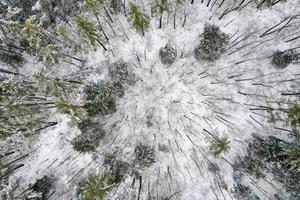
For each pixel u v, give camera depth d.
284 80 15.53
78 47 15.74
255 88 15.67
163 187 15.53
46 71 15.48
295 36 15.61
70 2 15.18
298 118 13.79
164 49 15.34
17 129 14.45
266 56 15.73
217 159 15.53
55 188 15.62
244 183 15.18
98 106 14.76
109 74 15.63
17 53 15.57
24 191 14.45
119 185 15.00
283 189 14.71
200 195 15.49
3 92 14.05
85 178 14.98
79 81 15.25
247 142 15.37
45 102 15.33
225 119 15.62
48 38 14.88
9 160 15.31
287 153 13.29
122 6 15.74
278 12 15.73
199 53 15.27
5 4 15.02
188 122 15.75
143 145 15.60
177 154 15.71
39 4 14.73
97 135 15.37
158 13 15.45
